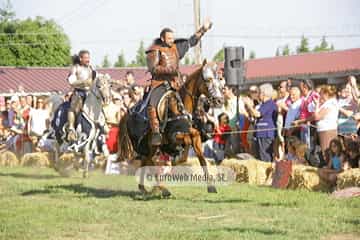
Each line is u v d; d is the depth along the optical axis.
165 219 10.29
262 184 15.05
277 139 16.11
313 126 14.92
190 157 17.31
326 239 8.55
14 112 25.23
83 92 17.70
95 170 19.47
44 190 14.45
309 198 12.08
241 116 17.48
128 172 18.17
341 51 40.28
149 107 12.24
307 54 41.97
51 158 21.77
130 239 8.77
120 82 18.56
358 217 9.94
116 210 11.25
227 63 17.27
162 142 12.33
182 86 12.17
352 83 14.98
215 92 11.75
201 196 12.90
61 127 17.91
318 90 16.48
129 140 13.43
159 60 12.33
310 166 14.23
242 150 17.41
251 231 9.02
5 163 23.77
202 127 12.30
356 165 13.44
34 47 62.25
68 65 64.00
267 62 42.84
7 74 46.31
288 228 9.28
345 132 14.42
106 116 19.36
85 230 9.49
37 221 10.27
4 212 11.16
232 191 13.51
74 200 12.78
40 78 46.19
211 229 9.26
